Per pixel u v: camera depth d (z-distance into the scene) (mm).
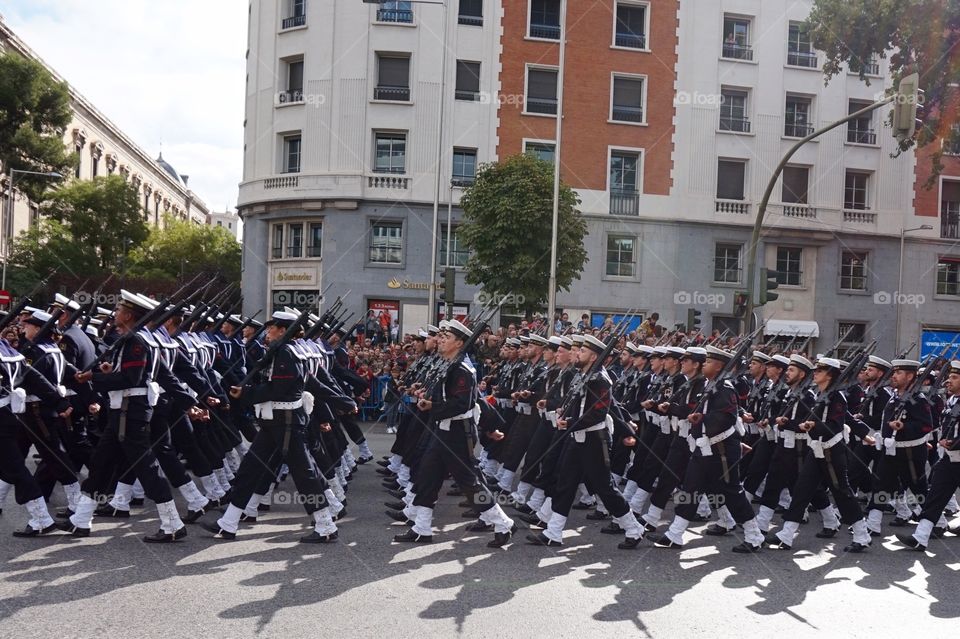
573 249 22922
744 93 30703
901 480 9359
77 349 8750
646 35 29844
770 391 9727
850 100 31297
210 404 8648
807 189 31016
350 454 11398
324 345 11094
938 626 5871
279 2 29656
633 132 29734
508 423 11328
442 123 26625
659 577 6980
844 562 7762
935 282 32000
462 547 7762
